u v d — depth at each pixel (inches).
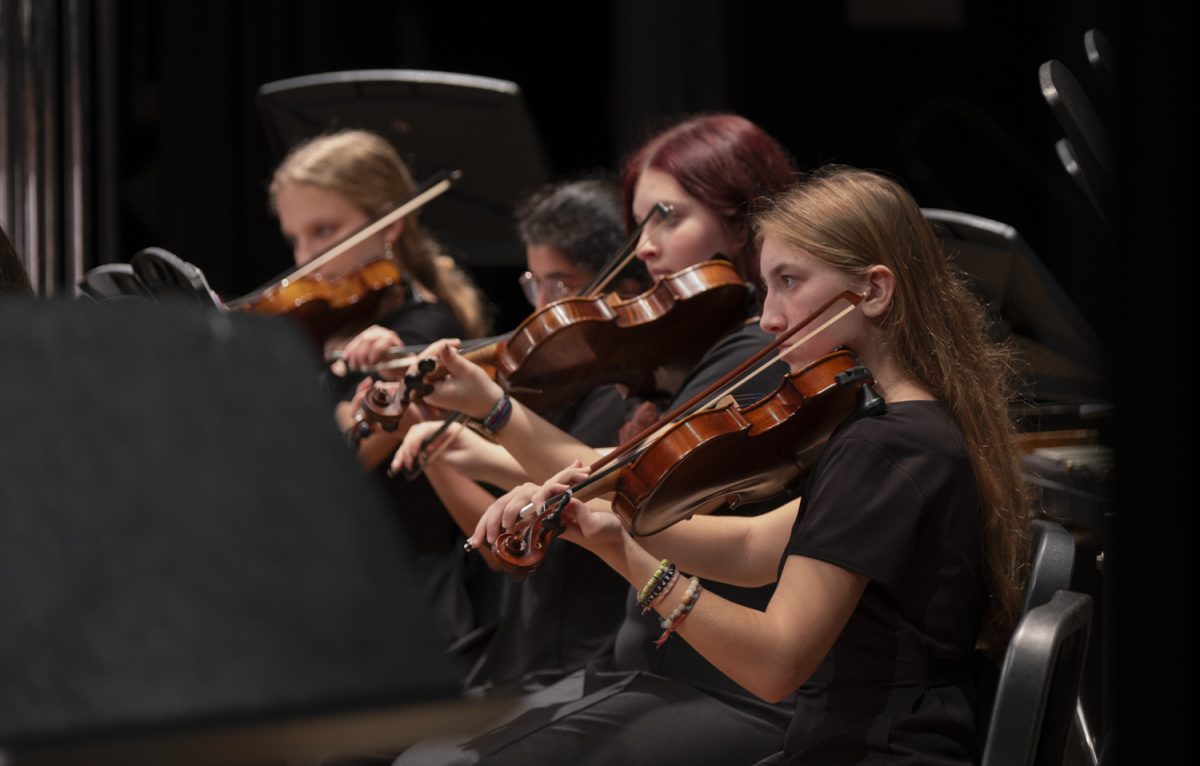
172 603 81.5
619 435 239.3
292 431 90.0
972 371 180.9
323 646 81.7
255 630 81.4
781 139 492.1
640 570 162.4
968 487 166.2
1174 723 167.2
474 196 353.7
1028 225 490.6
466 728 82.3
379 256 304.0
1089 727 230.8
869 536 158.7
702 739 187.6
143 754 77.6
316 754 81.0
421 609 85.0
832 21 489.4
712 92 469.1
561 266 268.8
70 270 345.1
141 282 239.5
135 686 78.2
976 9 487.8
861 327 178.4
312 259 297.9
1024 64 487.2
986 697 173.3
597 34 524.1
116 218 365.4
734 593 201.3
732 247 230.4
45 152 342.3
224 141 496.7
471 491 251.4
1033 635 149.8
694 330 228.5
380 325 296.2
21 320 89.3
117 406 87.8
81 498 84.2
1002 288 278.7
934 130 492.1
